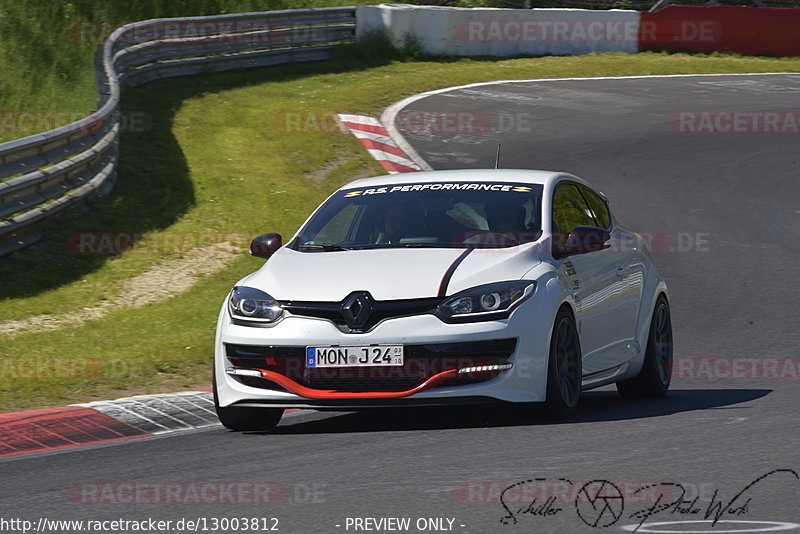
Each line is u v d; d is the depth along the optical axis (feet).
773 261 165.07
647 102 281.74
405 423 82.84
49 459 73.92
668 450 67.31
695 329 130.82
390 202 90.94
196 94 250.98
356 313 77.10
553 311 78.59
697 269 161.38
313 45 308.81
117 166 192.24
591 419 80.64
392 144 228.43
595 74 317.42
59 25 271.90
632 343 94.12
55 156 157.89
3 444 80.02
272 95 259.80
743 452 66.28
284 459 69.77
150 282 143.64
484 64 321.93
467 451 68.69
